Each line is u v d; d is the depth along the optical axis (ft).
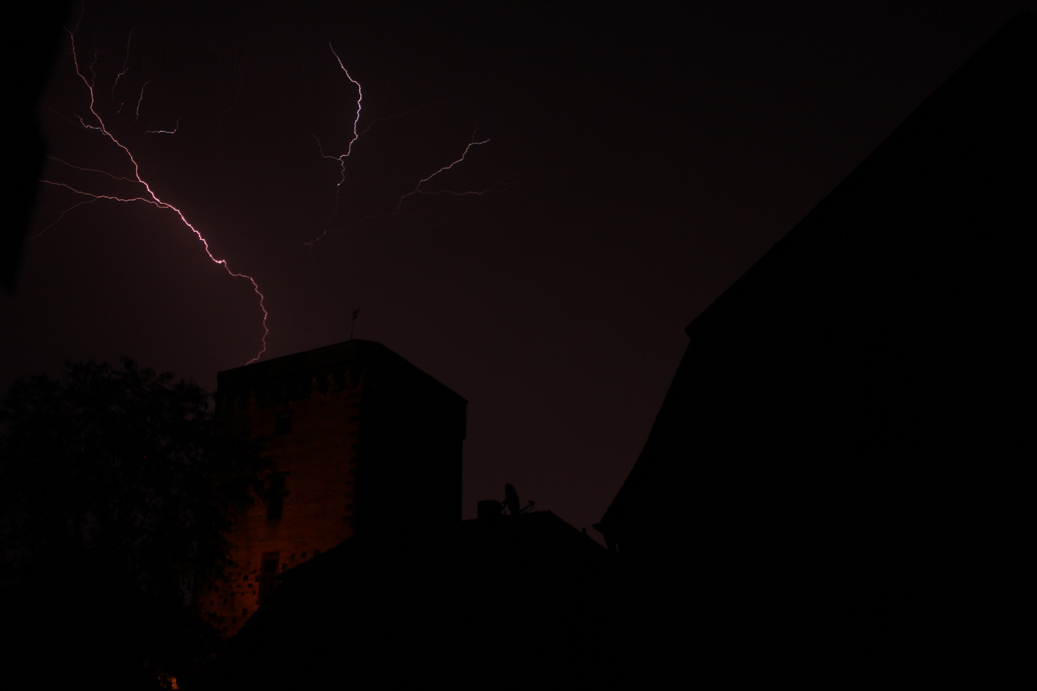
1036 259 12.39
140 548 59.41
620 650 44.68
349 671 44.19
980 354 13.41
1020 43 13.33
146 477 60.34
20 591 51.55
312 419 88.33
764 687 20.59
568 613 44.14
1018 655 11.87
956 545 13.52
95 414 60.18
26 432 57.16
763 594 20.98
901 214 15.96
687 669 26.96
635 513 34.91
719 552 24.22
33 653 48.65
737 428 23.43
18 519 55.16
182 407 65.57
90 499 56.44
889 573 15.47
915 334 15.23
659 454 30.55
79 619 52.06
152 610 56.03
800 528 19.24
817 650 17.99
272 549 80.94
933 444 14.42
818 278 19.20
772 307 21.67
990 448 12.91
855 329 17.42
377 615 48.67
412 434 94.73
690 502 27.04
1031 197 12.68
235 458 70.08
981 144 13.92
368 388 88.02
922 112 15.10
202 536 63.82
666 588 29.68
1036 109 12.87
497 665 41.47
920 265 15.24
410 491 90.84
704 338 25.80
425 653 43.86
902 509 15.20
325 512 80.74
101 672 50.85
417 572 52.54
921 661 14.25
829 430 18.21
